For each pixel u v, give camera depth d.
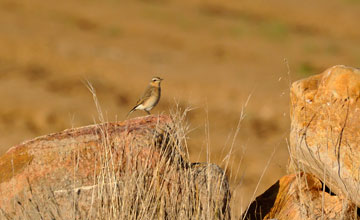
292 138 14.85
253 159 31.55
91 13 72.38
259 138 36.84
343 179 13.56
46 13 70.19
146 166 13.85
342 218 13.55
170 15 75.56
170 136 14.61
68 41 59.59
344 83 14.50
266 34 71.12
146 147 14.01
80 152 13.92
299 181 15.22
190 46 64.12
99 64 53.53
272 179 29.19
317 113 14.59
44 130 36.09
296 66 58.66
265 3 85.25
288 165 17.50
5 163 14.02
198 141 29.31
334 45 69.12
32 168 13.80
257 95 46.56
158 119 14.62
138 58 57.09
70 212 13.41
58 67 51.94
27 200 13.52
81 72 51.06
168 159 14.13
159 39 65.56
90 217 13.29
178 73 52.66
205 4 83.94
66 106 40.91
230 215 14.23
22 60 52.72
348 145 13.72
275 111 42.66
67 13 71.25
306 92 14.98
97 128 14.73
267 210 15.78
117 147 13.98
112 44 61.28
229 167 29.55
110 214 13.23
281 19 79.88
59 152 13.91
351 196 13.70
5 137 34.31
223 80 51.12
